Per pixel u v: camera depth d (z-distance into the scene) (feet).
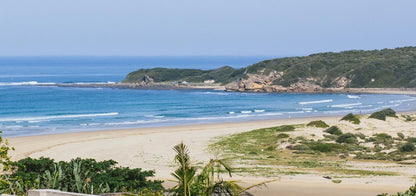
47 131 242.78
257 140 197.98
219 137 211.00
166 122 288.51
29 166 89.20
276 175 123.85
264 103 416.67
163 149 179.42
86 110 355.36
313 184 110.73
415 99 451.53
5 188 55.72
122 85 613.52
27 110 349.82
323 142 186.80
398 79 558.15
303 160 152.66
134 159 158.10
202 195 36.37
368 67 579.48
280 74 587.27
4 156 56.95
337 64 607.37
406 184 110.63
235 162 148.87
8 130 246.06
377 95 495.82
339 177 120.88
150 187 88.12
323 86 561.84
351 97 474.08
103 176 89.15
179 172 35.60
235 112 347.77
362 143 186.09
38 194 34.55
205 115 328.49
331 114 337.11
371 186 108.27
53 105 385.91
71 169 73.72
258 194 99.14
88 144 193.57
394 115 261.24
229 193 37.78
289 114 336.08
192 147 183.83
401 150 165.68
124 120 296.92
